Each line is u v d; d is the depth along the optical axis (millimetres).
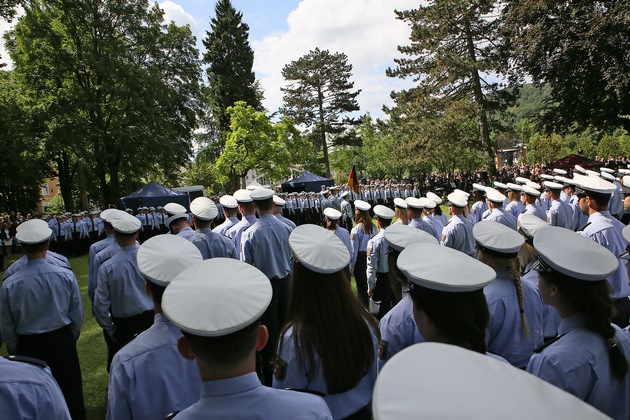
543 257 1954
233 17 43812
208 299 1466
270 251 4859
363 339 2062
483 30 24812
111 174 27297
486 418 626
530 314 2709
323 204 17750
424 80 27266
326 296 2039
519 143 63688
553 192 8094
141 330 4207
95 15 25469
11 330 3678
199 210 5262
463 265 1855
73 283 3893
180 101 29500
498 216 7062
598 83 22203
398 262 1960
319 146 50969
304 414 1418
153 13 28938
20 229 3771
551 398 670
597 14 20062
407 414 652
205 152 44594
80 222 16531
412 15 25938
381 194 25406
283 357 2107
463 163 29203
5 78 27828
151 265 2293
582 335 1814
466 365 745
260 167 36406
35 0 24828
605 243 4223
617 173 13672
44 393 1847
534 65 23109
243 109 35875
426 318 1793
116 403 2049
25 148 25297
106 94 25469
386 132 32594
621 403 1778
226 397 1367
